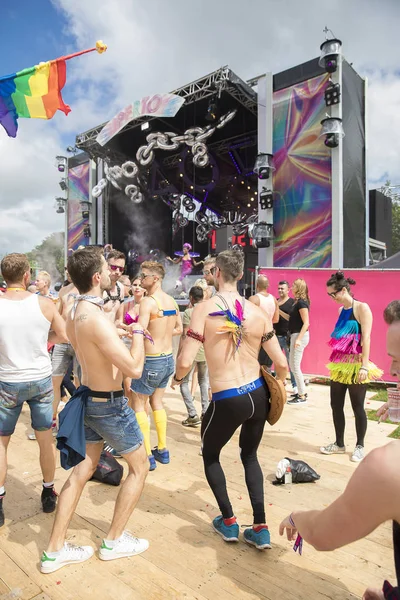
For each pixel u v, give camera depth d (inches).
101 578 81.4
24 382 100.6
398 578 43.6
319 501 112.7
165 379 139.7
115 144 745.0
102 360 81.7
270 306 206.8
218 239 933.2
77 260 83.0
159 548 91.2
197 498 115.1
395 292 255.0
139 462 87.5
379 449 40.4
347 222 469.1
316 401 223.0
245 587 78.9
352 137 480.1
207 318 91.1
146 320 130.7
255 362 92.0
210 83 547.2
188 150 740.7
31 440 163.0
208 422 91.8
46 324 105.0
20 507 111.2
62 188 812.6
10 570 84.4
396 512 37.8
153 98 585.9
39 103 142.6
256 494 91.3
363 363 135.6
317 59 465.7
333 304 268.4
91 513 106.6
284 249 498.6
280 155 498.9
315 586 79.4
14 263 102.4
